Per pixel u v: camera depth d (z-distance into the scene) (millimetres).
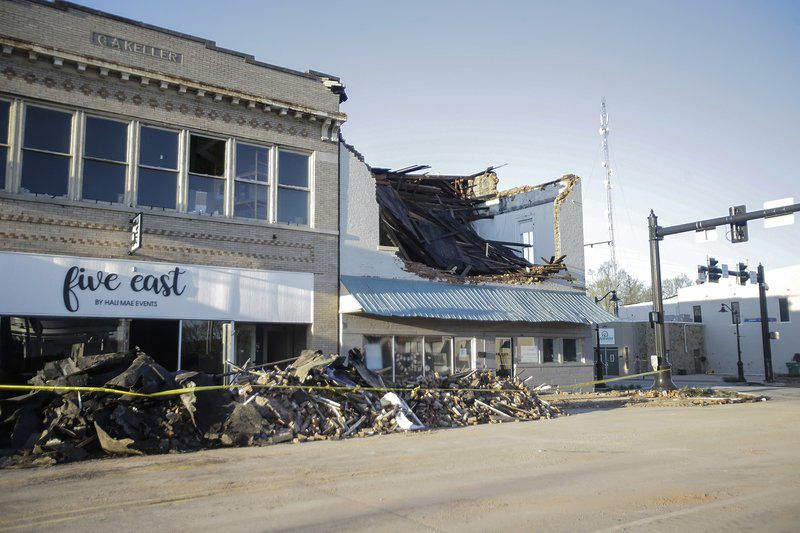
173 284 17094
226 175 18469
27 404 10883
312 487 7805
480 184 32781
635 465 9266
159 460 10117
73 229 15836
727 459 9781
